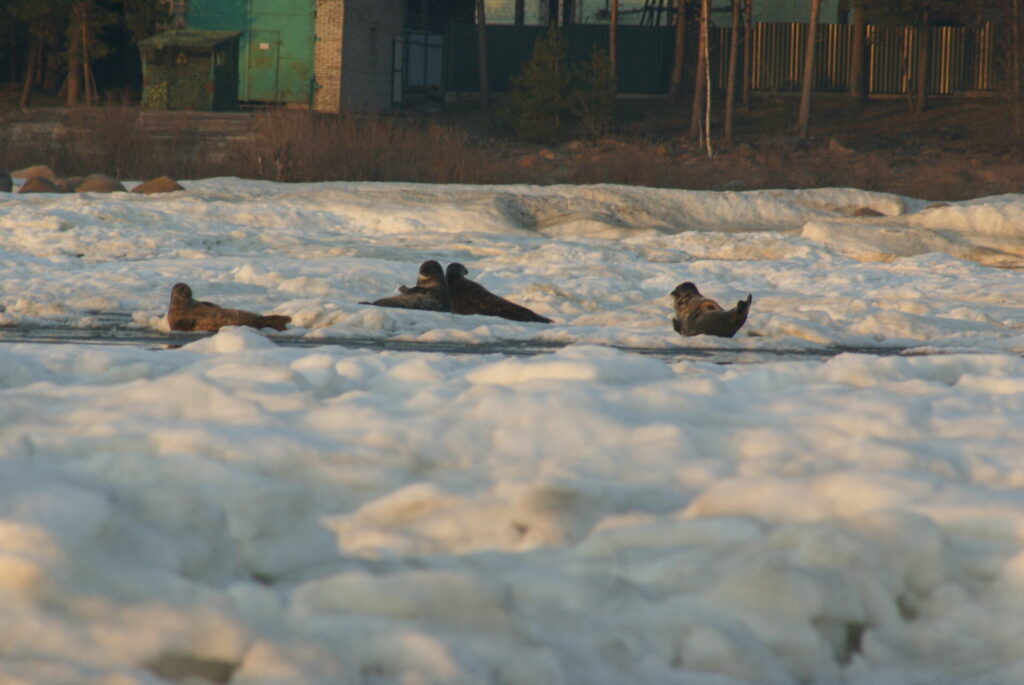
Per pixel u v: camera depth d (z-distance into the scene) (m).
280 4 145.12
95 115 109.19
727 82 162.88
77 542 6.83
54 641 6.16
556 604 7.76
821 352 29.61
